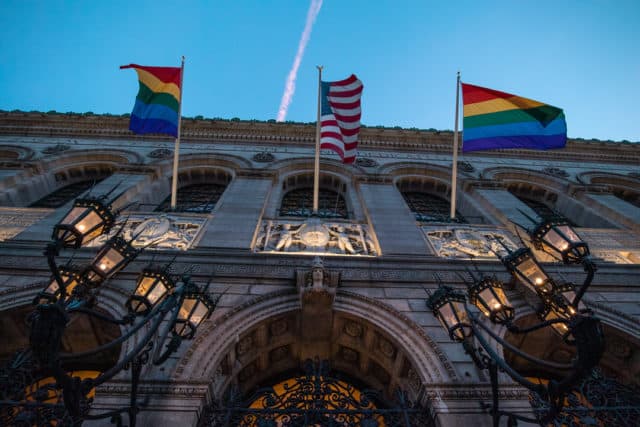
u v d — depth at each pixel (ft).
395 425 19.42
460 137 58.08
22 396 19.76
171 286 17.85
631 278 29.01
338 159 51.60
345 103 41.24
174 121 38.55
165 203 43.93
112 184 41.27
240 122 56.85
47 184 46.37
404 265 28.76
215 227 33.24
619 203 45.65
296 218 37.55
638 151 61.21
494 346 23.04
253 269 27.27
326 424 19.38
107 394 18.22
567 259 16.99
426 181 51.62
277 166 49.11
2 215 35.29
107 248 16.52
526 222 38.14
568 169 56.29
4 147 50.49
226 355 21.81
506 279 27.43
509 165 55.36
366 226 37.06
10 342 24.56
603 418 20.48
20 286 24.12
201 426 18.42
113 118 56.44
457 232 36.58
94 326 24.36
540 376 27.43
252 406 24.47
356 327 25.03
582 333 14.02
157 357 17.57
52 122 56.65
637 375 25.14
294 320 25.05
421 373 20.81
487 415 18.66
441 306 19.67
